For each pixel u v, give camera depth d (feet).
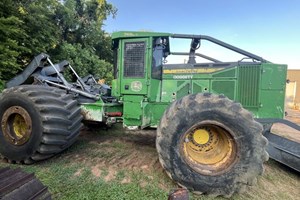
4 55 18.17
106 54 47.60
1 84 17.57
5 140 10.60
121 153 12.17
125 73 11.44
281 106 11.02
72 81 17.25
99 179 9.23
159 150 8.68
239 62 11.44
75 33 39.78
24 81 13.10
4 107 10.62
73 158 11.33
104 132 16.72
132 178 9.47
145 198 8.05
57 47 29.37
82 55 35.65
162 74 12.28
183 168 8.49
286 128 26.14
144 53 11.09
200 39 11.57
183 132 8.55
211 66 11.77
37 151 10.03
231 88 11.41
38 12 23.75
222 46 11.45
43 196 6.37
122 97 11.62
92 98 12.49
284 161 11.66
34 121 9.98
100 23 44.06
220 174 8.44
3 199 5.28
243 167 8.34
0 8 19.75
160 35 11.01
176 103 8.75
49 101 10.20
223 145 8.96
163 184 9.12
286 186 10.20
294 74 64.80
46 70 13.57
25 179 6.32
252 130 8.31
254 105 11.07
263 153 8.30
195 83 11.94
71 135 10.78
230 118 8.40
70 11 35.12
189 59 12.66
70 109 10.85
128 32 11.19
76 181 8.96
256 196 8.98
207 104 8.53
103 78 38.22
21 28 21.07
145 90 11.12
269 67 10.93
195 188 8.46
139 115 11.31
